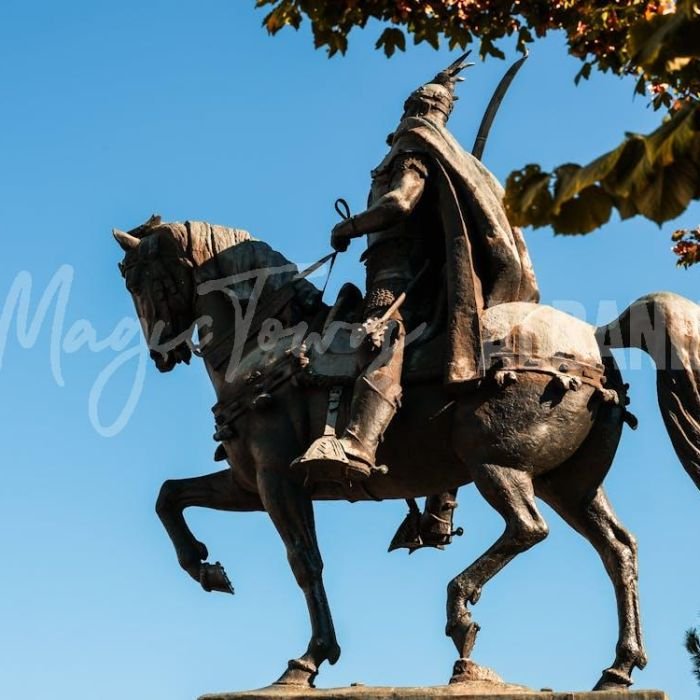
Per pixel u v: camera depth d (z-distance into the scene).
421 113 11.02
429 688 9.56
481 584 9.89
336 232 10.84
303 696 9.66
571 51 9.95
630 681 9.95
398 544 11.05
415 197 10.63
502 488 9.97
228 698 9.83
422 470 10.40
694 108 6.21
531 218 6.62
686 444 9.94
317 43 9.33
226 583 11.27
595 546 10.37
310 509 10.59
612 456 10.34
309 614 10.30
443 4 9.86
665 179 6.35
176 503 11.46
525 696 9.41
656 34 6.41
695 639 13.57
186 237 11.38
